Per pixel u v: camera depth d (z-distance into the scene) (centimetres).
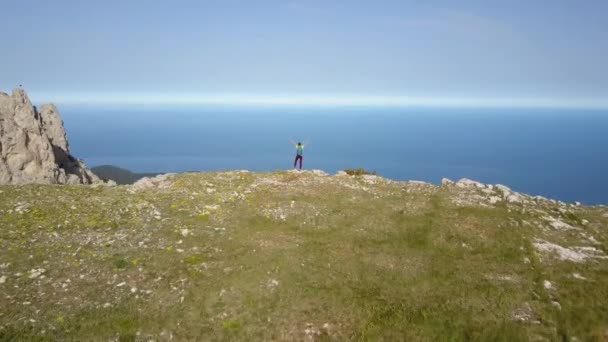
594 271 2291
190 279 2081
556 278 2211
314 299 1988
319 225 2812
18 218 2580
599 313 1905
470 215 3014
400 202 3300
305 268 2244
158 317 1816
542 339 1752
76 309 1806
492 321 1858
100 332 1703
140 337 1709
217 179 3747
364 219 2933
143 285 2011
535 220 2981
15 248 2217
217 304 1927
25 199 2898
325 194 3409
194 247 2405
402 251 2508
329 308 1930
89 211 2791
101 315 1786
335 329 1803
